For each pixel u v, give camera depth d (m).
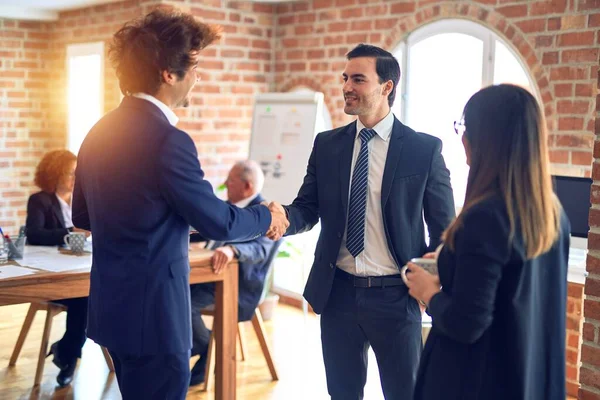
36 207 3.84
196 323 3.86
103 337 2.09
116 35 2.12
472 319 1.61
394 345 2.42
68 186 3.96
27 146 6.54
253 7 5.48
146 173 1.99
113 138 2.04
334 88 5.18
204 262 3.14
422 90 4.68
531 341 1.66
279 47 5.59
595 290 2.43
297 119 4.95
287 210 2.53
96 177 2.06
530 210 1.61
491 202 1.62
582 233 3.62
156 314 2.05
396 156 2.44
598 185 2.42
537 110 1.66
